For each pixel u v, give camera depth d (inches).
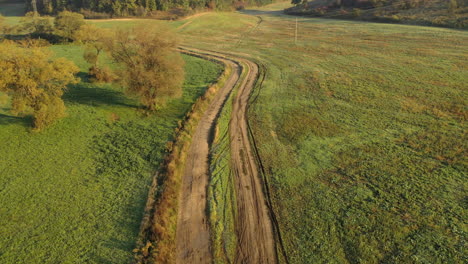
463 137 1286.9
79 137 1411.2
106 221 951.6
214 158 1251.2
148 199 1021.8
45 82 1382.9
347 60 2445.9
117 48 1565.0
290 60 2554.1
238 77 2186.3
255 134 1428.4
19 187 1103.0
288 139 1375.5
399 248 820.6
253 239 882.1
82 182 1129.4
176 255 840.3
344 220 918.4
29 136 1385.3
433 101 1630.2
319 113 1587.1
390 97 1715.1
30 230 928.3
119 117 1585.9
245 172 1167.6
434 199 968.9
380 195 1003.3
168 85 1552.7
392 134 1354.6
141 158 1253.7
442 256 787.4
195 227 929.5
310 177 1117.1
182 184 1114.1
